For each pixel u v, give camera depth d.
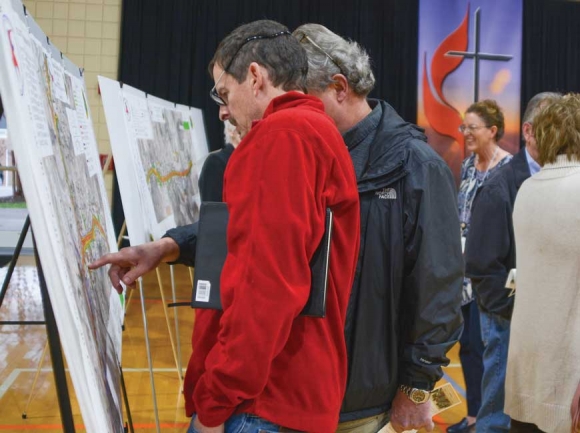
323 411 1.12
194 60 7.44
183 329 4.79
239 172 1.09
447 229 1.51
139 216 2.06
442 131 7.79
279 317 1.01
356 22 7.64
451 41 7.75
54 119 1.07
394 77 7.73
